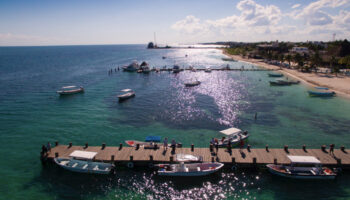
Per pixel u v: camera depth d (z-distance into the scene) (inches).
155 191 1019.3
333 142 1472.7
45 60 7509.8
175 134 1593.3
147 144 1358.3
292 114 2009.1
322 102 2388.0
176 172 1099.9
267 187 1045.8
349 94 2677.2
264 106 2240.4
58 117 1930.4
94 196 983.0
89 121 1839.3
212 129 1680.6
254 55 7253.9
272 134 1590.8
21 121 1830.7
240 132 1497.3
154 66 5664.4
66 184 1063.0
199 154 1247.5
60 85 3270.2
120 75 4247.0
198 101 2426.2
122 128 1697.8
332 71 3912.4
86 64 6166.3
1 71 4638.3
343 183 1067.3
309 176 1080.2
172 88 3107.8
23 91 2869.1
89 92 2854.3
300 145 1429.6
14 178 1103.0
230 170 1174.3
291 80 3580.2
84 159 1187.9
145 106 2250.2
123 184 1066.7
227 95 2689.5
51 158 1206.3
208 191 1021.2
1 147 1403.8
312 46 7081.7
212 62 6683.1
